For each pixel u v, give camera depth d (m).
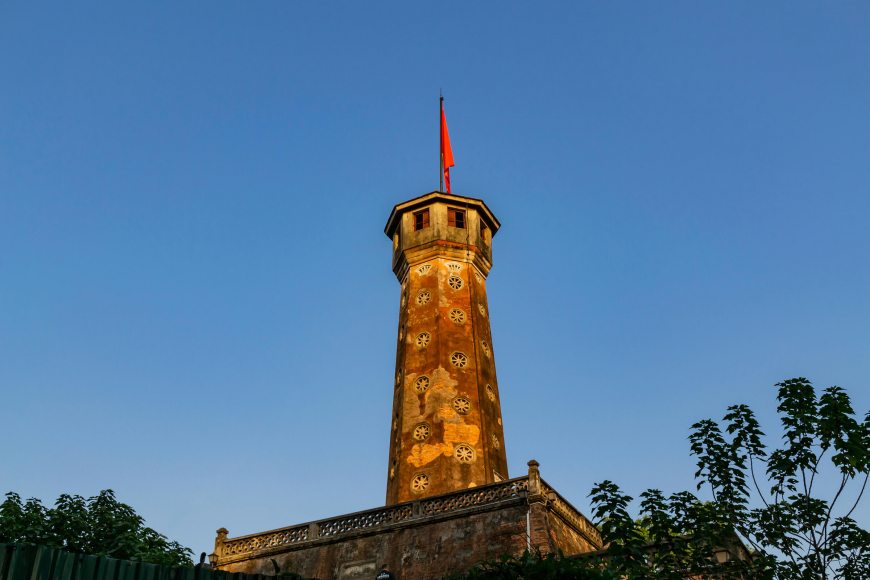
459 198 48.91
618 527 20.38
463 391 41.38
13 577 13.45
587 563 18.11
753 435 20.98
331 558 33.16
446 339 43.19
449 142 54.69
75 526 32.41
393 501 38.75
